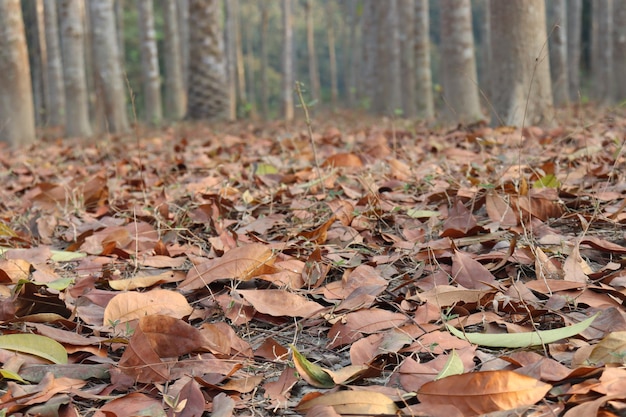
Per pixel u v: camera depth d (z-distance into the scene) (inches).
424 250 96.3
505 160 169.3
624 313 70.6
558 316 74.9
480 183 128.0
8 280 93.7
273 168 168.9
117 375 65.9
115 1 1007.0
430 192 138.0
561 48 721.0
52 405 58.8
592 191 124.1
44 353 69.9
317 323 79.0
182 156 235.3
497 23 288.2
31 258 105.0
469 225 104.9
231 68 941.2
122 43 913.5
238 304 83.1
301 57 2114.9
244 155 236.5
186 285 87.4
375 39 827.4
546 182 125.6
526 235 97.1
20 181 203.9
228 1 935.7
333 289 86.2
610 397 51.0
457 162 176.7
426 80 559.2
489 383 53.5
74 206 145.5
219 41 616.1
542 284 80.6
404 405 57.8
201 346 67.9
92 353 72.9
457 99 381.7
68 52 490.6
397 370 64.4
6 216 147.5
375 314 75.2
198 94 614.5
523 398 52.6
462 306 78.3
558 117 304.0
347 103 1250.6
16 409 59.0
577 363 61.1
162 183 181.3
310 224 118.9
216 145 285.1
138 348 66.1
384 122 421.7
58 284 91.3
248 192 139.9
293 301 79.5
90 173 220.8
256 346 75.5
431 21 1870.1
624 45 664.4
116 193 165.6
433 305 76.6
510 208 109.0
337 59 2138.3
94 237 117.6
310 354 72.3
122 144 339.0
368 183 138.8
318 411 54.1
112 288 94.3
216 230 118.3
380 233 110.6
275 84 1919.3
